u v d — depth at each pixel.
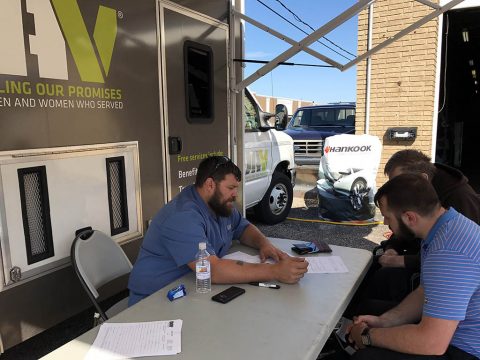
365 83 7.20
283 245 2.62
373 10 6.91
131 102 2.95
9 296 2.23
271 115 5.76
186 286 1.98
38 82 2.29
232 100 4.31
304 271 2.02
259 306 1.76
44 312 2.41
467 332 1.67
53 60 2.37
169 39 3.30
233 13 4.17
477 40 11.13
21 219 2.25
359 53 7.13
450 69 10.94
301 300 1.82
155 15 3.13
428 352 1.61
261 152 5.58
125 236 2.94
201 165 2.32
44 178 2.36
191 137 3.66
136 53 2.97
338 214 6.14
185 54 3.51
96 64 2.65
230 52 4.21
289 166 6.43
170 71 3.33
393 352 1.74
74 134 2.53
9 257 2.20
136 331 1.55
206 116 3.90
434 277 1.62
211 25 3.86
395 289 2.62
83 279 2.25
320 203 6.36
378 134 7.22
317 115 9.26
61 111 2.44
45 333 3.07
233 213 2.66
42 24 2.30
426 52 6.67
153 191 3.21
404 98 6.94
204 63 3.82
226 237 2.46
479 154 14.13
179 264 2.07
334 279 2.05
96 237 2.51
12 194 2.20
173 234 2.10
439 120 9.23
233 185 2.27
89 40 2.59
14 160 2.19
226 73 4.17
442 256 1.62
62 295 2.51
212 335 1.53
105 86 2.73
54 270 2.44
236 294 1.85
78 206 2.57
